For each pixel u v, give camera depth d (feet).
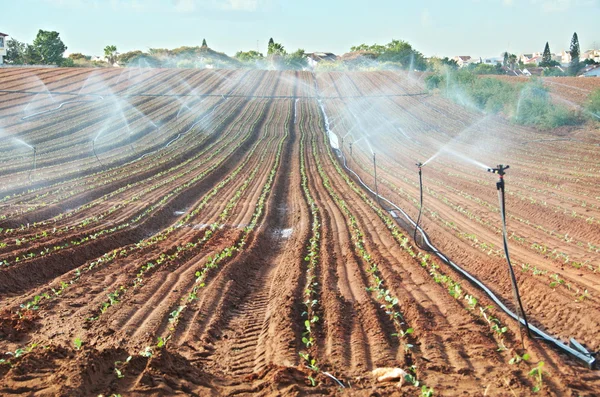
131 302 36.76
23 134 128.98
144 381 23.39
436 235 56.39
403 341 29.17
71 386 21.83
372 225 60.39
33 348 27.76
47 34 330.13
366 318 32.68
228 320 35.42
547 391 23.31
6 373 23.43
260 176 99.81
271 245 57.82
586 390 23.62
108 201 73.46
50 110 158.61
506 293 38.63
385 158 116.37
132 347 29.76
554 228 56.70
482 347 28.09
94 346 29.96
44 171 93.40
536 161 97.30
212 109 183.32
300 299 36.94
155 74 234.99
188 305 36.29
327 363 26.81
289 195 84.74
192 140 138.62
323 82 235.81
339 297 36.35
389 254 48.19
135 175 92.32
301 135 152.66
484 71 333.62
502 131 132.98
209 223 64.59
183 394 23.15
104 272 44.14
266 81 237.25
